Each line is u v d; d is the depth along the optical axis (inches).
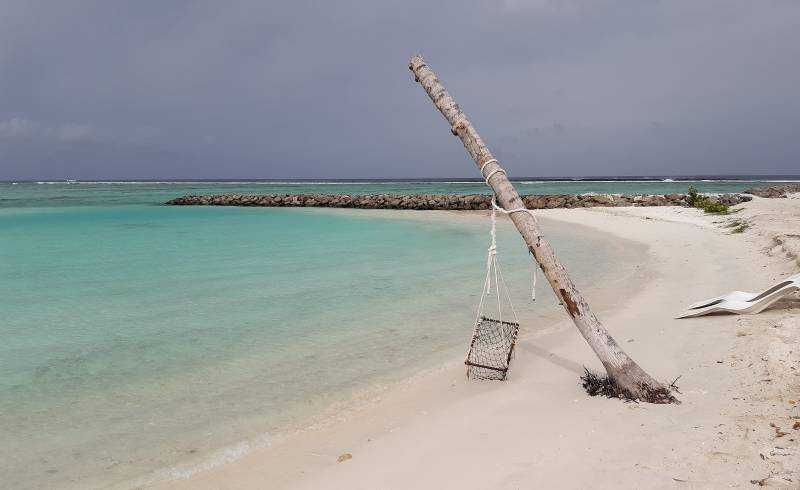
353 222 1433.3
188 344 368.2
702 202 1370.6
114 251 861.8
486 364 310.8
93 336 389.7
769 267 502.3
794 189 1808.6
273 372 312.7
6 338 385.1
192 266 704.4
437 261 738.2
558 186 3996.1
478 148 251.8
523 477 173.6
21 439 233.5
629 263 659.4
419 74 265.1
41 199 2625.5
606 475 167.9
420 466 192.2
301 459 209.9
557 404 238.7
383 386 287.1
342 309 463.2
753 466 161.6
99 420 251.4
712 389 233.0
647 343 321.4
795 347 256.5
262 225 1348.4
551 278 242.8
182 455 217.9
